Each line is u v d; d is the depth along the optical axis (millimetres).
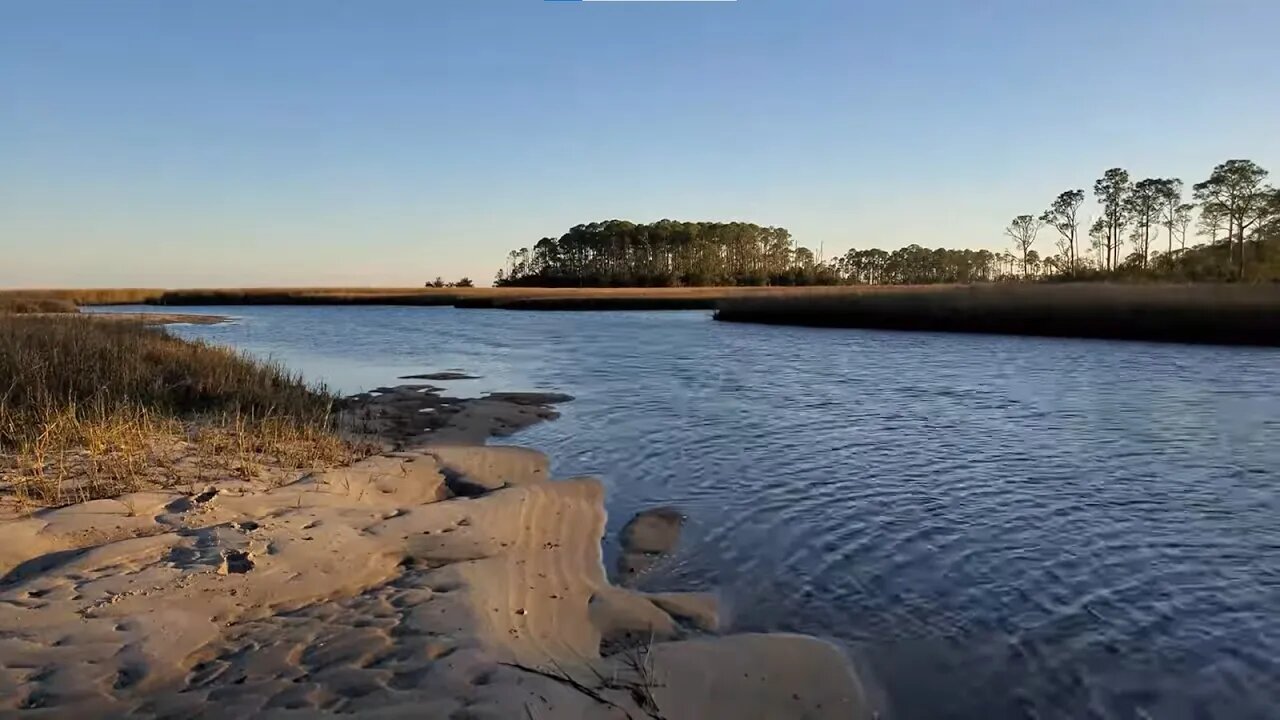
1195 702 4555
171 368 14719
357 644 4922
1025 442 11648
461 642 4980
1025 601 5988
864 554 7020
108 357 14188
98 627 5000
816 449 11312
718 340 34031
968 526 7754
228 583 5785
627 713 4227
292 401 13695
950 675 4871
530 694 4328
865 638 5395
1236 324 28141
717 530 7699
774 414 14359
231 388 13773
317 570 6164
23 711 4043
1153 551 7004
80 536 6605
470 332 41562
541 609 5684
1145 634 5418
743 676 4762
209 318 55844
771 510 8352
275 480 8773
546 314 65188
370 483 9000
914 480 9500
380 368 23531
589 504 8531
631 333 39719
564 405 15617
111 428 9594
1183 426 12742
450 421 13688
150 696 4227
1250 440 11609
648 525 7809
